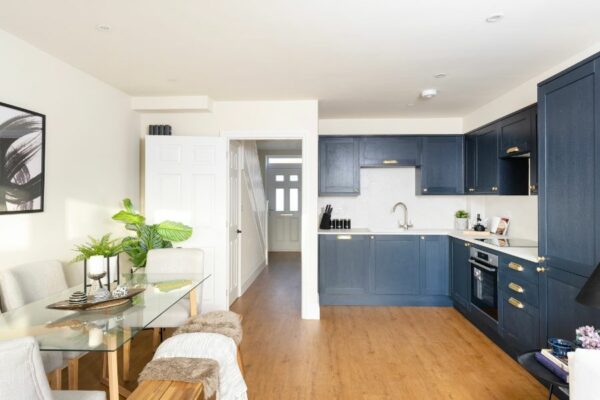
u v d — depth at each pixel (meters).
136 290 2.27
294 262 7.31
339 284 4.39
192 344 1.89
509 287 2.90
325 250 4.38
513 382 2.55
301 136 4.02
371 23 2.28
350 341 3.30
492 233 4.23
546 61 2.92
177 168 3.95
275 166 8.62
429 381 2.57
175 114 4.13
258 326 3.70
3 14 2.15
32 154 2.55
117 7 2.08
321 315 4.04
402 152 4.65
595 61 1.92
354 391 2.44
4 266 2.35
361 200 5.02
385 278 4.37
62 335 1.66
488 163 3.92
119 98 3.70
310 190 4.01
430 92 3.62
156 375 1.58
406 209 4.98
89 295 2.14
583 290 1.58
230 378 1.82
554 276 2.29
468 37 2.48
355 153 4.64
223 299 4.00
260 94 3.81
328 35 2.45
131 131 3.94
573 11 2.13
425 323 3.77
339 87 3.58
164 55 2.79
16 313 1.90
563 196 2.18
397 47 2.64
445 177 4.64
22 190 2.47
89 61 2.89
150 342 3.30
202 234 3.97
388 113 4.66
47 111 2.73
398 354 3.02
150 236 3.54
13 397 1.09
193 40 2.52
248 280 5.38
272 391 2.44
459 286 4.02
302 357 2.96
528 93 3.41
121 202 3.74
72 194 3.00
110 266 2.65
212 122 4.10
